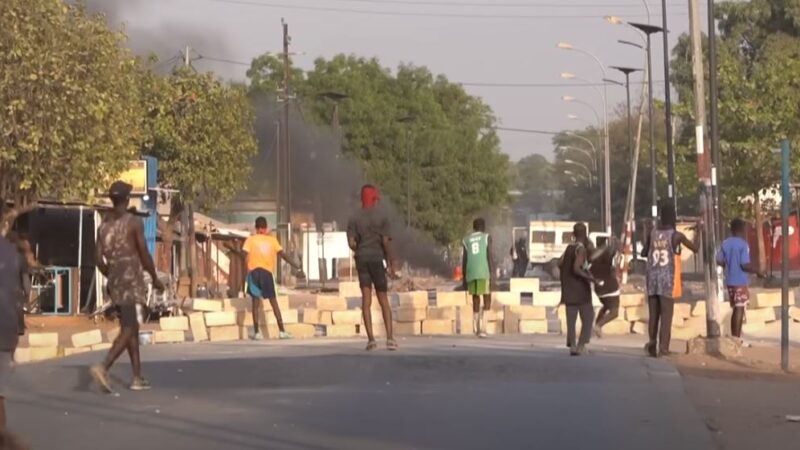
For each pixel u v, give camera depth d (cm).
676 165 8675
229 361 2486
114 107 4834
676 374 2362
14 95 4422
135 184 5794
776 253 7694
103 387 2103
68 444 1675
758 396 2155
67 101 4512
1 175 4559
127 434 1750
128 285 2102
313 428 1791
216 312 3431
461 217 13438
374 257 2678
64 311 5147
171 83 7169
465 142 13588
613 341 3294
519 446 1658
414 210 13100
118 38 4797
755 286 6762
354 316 3503
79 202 4894
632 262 9206
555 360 2523
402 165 13025
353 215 2706
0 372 1564
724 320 3550
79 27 4619
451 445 1664
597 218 16188
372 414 1914
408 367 2419
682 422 1834
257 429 1784
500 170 14000
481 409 1958
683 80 11906
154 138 6994
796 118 7400
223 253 8800
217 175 7194
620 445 1664
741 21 11450
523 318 3584
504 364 2439
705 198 2884
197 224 8531
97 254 2120
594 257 3472
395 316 3534
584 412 1923
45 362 2581
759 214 7356
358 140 12875
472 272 3356
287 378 2308
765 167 7369
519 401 2036
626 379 2294
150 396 2102
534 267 9669
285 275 9925
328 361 2473
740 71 8038
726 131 7581
